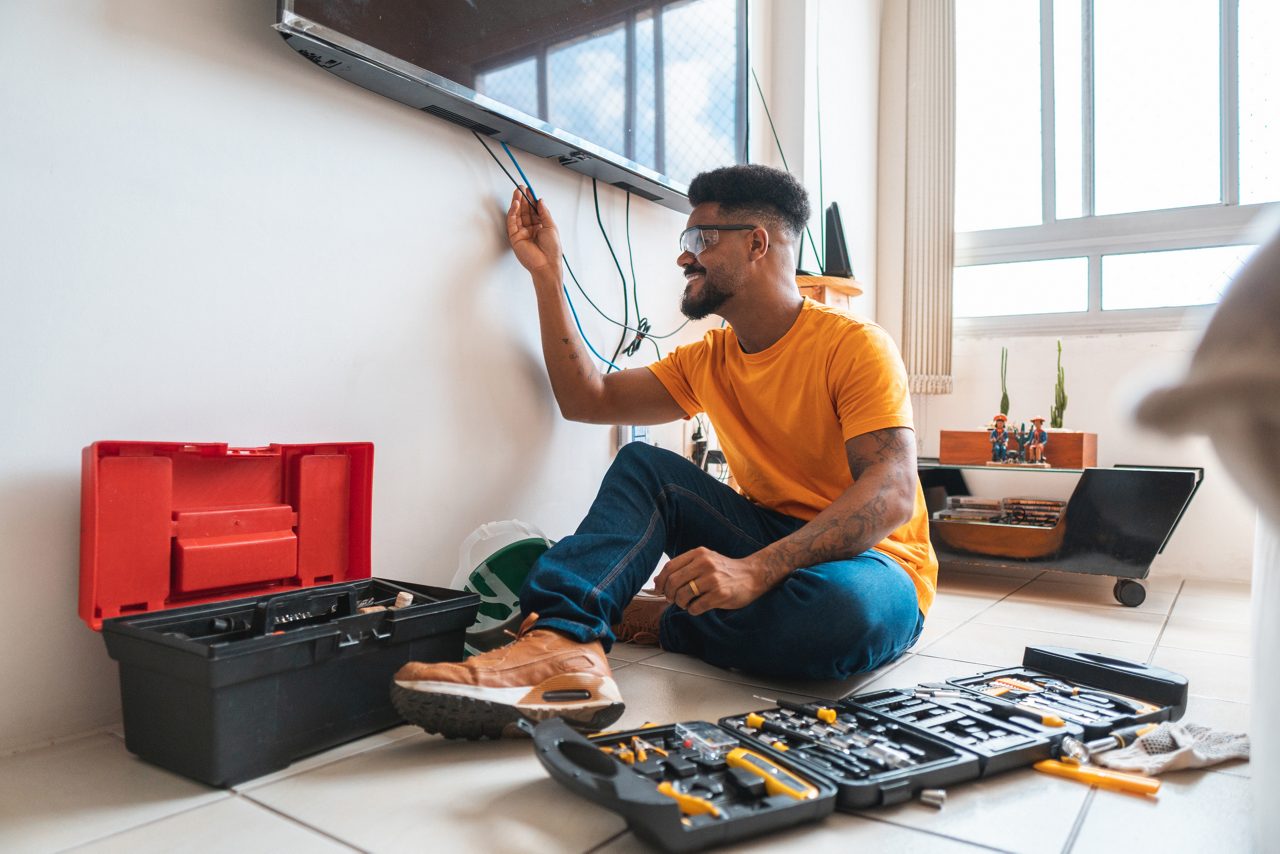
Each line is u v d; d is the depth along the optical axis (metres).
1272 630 0.65
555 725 0.91
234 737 0.92
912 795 0.89
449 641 1.19
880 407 1.35
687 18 2.15
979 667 1.50
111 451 1.02
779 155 2.69
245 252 1.23
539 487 1.77
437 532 1.53
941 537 2.50
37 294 1.01
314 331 1.32
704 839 0.76
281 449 1.22
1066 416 2.84
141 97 1.11
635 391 1.73
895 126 3.21
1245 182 2.69
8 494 1.00
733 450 1.65
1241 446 0.39
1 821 0.83
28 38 1.00
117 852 0.76
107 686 1.10
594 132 1.81
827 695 1.31
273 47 1.27
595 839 0.80
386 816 0.85
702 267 1.53
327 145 1.34
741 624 1.35
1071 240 2.93
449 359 1.55
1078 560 2.26
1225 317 0.39
